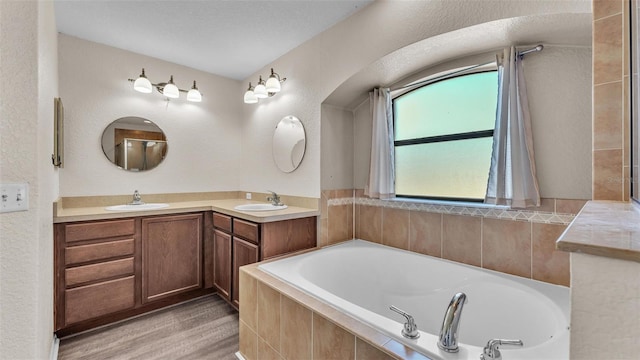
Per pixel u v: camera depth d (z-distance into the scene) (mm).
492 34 1646
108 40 2555
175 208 2488
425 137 2354
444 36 1710
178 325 2143
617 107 1239
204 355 1789
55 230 1928
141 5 2039
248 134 3443
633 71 1070
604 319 478
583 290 493
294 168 2783
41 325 1239
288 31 2432
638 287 450
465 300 1046
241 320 1816
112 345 1880
